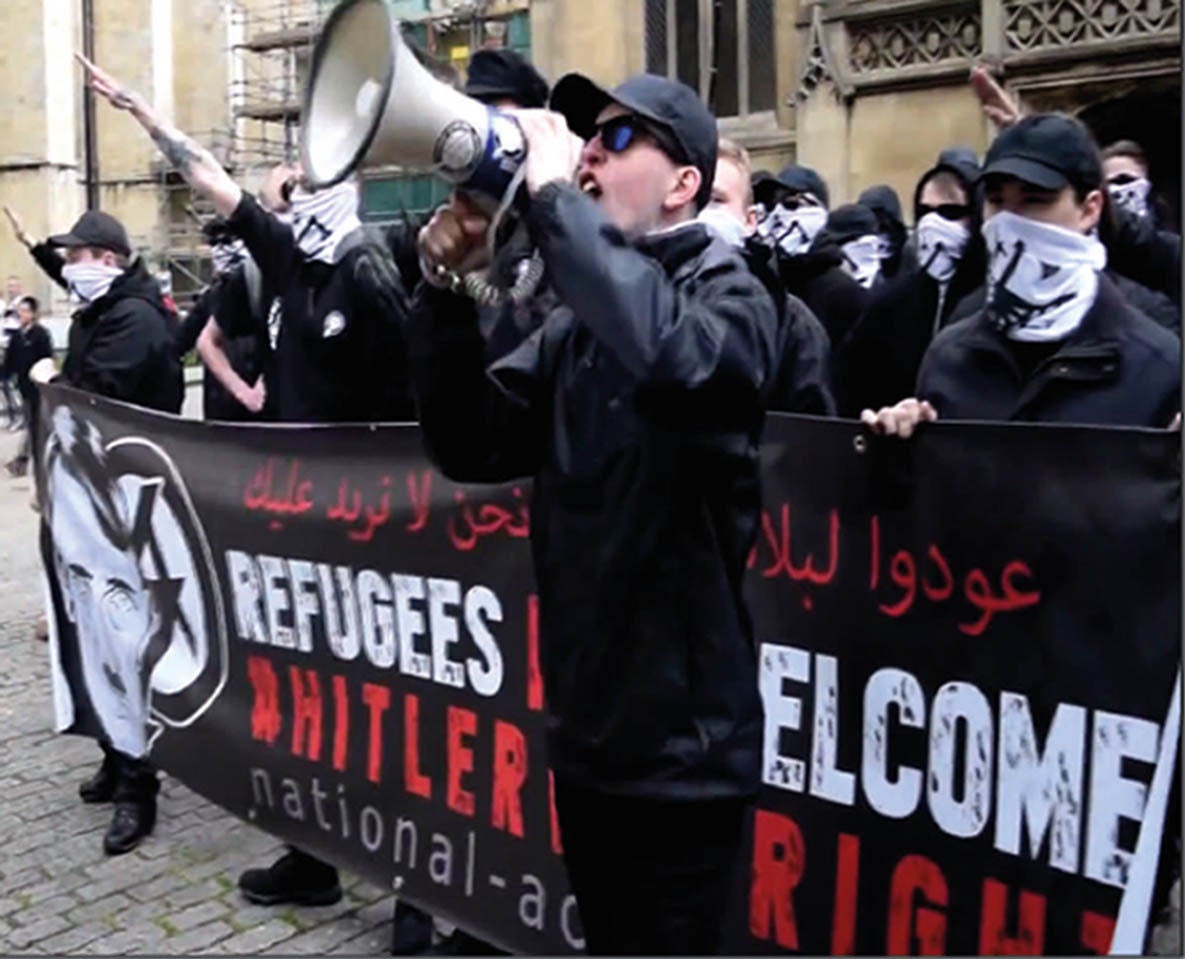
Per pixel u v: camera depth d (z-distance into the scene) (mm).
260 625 4176
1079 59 13258
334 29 1981
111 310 4949
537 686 3420
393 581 3766
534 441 2365
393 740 3789
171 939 3943
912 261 5105
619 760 2162
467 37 20859
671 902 2205
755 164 16406
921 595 2762
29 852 4555
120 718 4691
